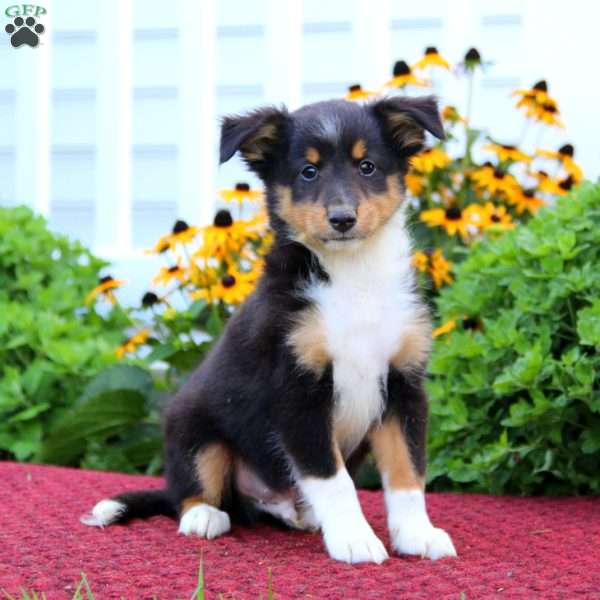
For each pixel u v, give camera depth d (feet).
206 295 5.99
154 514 4.90
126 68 7.14
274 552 4.50
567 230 5.36
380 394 4.61
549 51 6.84
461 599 4.00
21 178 7.23
